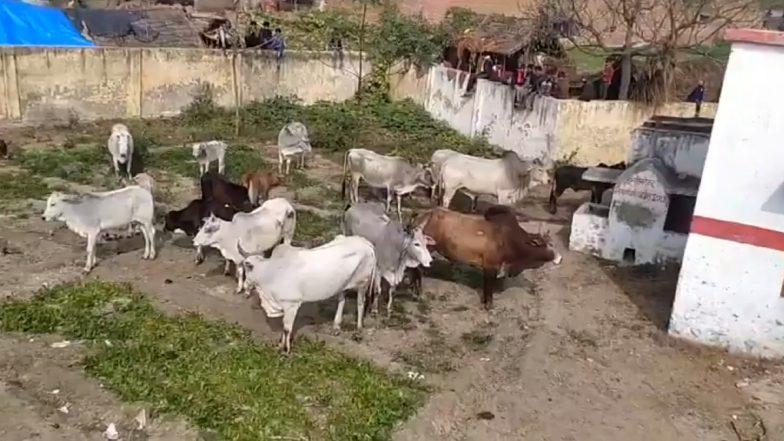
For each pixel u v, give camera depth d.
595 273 11.58
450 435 7.14
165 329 8.59
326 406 7.35
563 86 19.16
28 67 17.92
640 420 7.61
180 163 16.06
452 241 10.06
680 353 9.18
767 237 8.80
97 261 10.55
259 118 20.33
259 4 30.16
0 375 7.44
